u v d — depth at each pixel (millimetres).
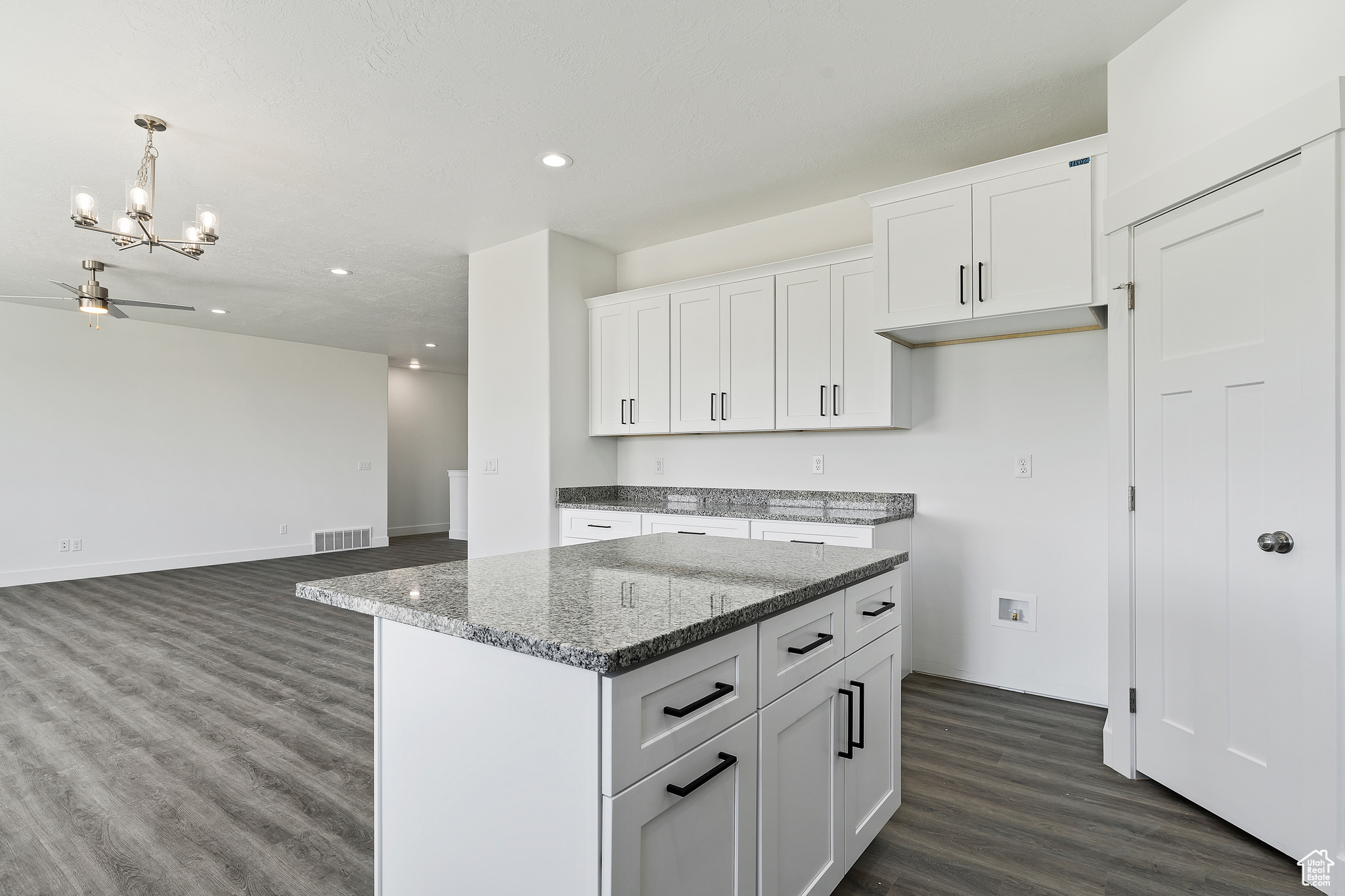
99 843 1991
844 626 1697
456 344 7965
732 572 1688
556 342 4258
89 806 2197
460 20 2207
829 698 1615
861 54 2422
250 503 7422
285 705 3096
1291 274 1799
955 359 3479
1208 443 2070
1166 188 2176
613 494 4691
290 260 4727
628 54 2414
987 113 2838
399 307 6078
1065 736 2756
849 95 2693
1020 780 2379
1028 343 3281
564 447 4301
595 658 985
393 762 1395
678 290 4094
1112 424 2428
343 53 2367
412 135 2973
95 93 2576
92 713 2990
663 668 1108
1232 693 2004
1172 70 2203
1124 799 2240
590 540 4082
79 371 6285
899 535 3451
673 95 2684
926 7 2166
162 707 3062
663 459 4520
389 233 4207
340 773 2441
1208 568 2078
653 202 3771
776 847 1415
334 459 8164
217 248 4453
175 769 2459
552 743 1089
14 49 2295
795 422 3645
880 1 2141
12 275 5043
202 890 1778
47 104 2645
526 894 1129
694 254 4355
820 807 1588
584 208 3844
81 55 2340
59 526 6160
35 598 5418
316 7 2121
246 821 2113
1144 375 2307
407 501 10117
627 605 1306
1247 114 1936
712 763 1217
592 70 2510
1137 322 2336
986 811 2168
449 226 4109
